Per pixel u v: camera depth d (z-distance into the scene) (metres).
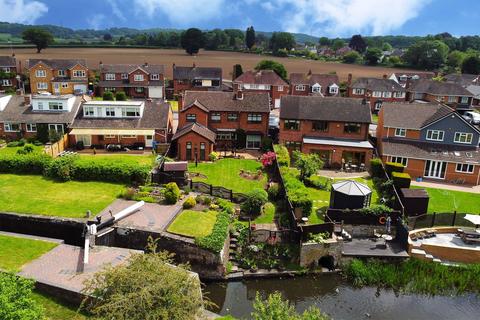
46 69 116.62
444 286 38.50
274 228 42.97
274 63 150.25
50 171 51.03
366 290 38.03
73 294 28.86
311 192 53.78
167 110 71.69
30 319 20.34
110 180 50.56
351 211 44.25
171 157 65.06
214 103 71.44
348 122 66.19
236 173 58.94
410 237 43.47
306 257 39.69
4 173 52.31
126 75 119.75
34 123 68.50
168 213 42.69
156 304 21.17
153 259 23.81
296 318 23.08
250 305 35.50
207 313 30.61
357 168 63.59
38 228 40.56
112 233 38.97
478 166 60.03
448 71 198.25
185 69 124.69
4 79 122.94
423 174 62.62
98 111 69.38
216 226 40.25
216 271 37.69
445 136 63.91
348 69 198.88
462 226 46.09
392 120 65.56
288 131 67.75
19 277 23.80
